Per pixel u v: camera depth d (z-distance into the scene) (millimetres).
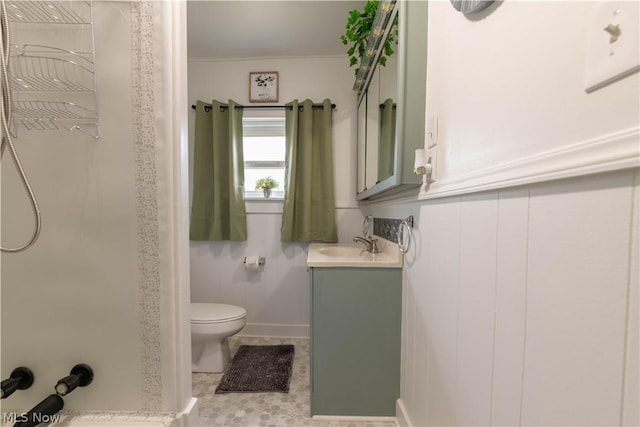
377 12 1267
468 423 708
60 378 846
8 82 625
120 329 844
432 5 967
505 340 569
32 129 809
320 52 2193
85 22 787
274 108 2264
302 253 2312
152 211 824
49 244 830
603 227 374
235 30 1923
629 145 333
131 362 848
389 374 1321
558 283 444
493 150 613
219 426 1303
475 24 687
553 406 450
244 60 2266
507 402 560
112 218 827
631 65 330
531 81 499
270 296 2320
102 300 840
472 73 700
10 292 833
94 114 808
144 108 808
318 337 1323
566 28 427
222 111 2234
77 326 842
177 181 831
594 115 381
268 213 2314
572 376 418
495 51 605
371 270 1305
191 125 2289
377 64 1501
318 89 2264
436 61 930
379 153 1438
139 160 817
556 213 449
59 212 825
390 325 1312
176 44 818
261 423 1320
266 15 1776
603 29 365
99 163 819
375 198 1850
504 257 576
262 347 2098
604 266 372
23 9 752
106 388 854
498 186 581
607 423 368
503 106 578
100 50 798
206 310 1795
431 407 949
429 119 979
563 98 430
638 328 335
